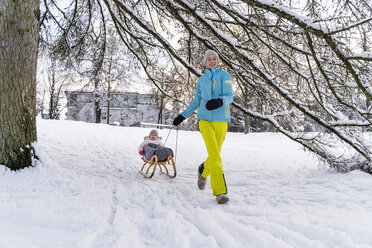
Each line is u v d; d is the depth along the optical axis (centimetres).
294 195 327
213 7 422
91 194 316
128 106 3428
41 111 3353
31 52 418
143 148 493
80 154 677
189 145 1042
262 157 756
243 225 224
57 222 229
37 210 246
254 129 2997
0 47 386
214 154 311
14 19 394
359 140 448
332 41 354
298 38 433
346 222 211
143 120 3672
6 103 388
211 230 218
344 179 388
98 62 809
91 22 752
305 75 459
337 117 446
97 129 1217
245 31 472
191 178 467
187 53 621
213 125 327
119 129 1307
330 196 305
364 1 393
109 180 400
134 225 234
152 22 675
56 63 798
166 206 283
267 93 521
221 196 300
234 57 527
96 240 200
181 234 206
